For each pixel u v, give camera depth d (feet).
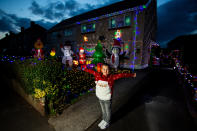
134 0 39.24
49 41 66.13
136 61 31.86
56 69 10.55
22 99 12.32
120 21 35.12
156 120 8.87
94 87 16.08
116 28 34.63
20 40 78.43
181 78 21.38
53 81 10.18
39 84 9.39
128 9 31.09
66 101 11.57
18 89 13.01
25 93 11.64
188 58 23.80
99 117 9.32
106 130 7.92
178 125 8.23
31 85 10.23
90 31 42.16
